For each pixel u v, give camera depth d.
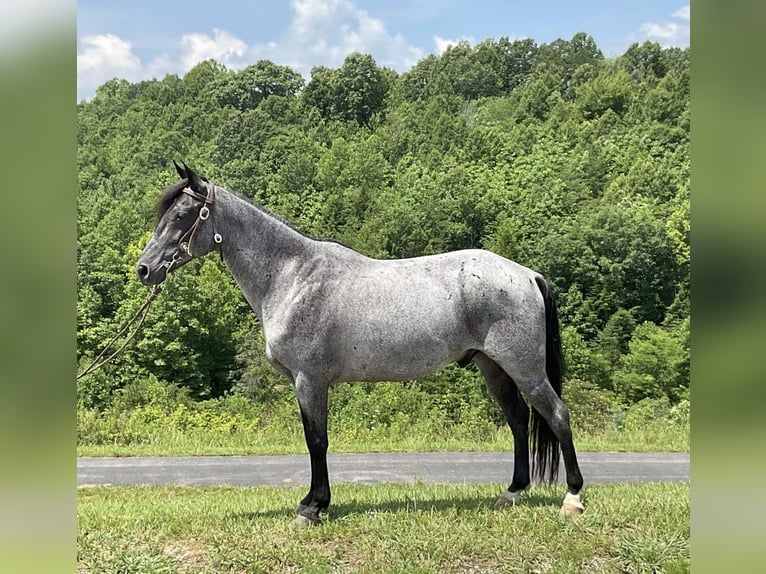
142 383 21.81
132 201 31.22
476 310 4.57
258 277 4.65
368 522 4.51
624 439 11.25
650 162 32.81
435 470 8.71
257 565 3.91
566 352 22.31
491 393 5.10
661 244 26.38
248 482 8.09
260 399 21.95
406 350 4.53
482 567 3.91
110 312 27.80
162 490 7.55
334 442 10.95
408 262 4.73
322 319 4.50
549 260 27.02
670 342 22.75
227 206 4.64
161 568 3.93
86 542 4.30
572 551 3.98
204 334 25.58
